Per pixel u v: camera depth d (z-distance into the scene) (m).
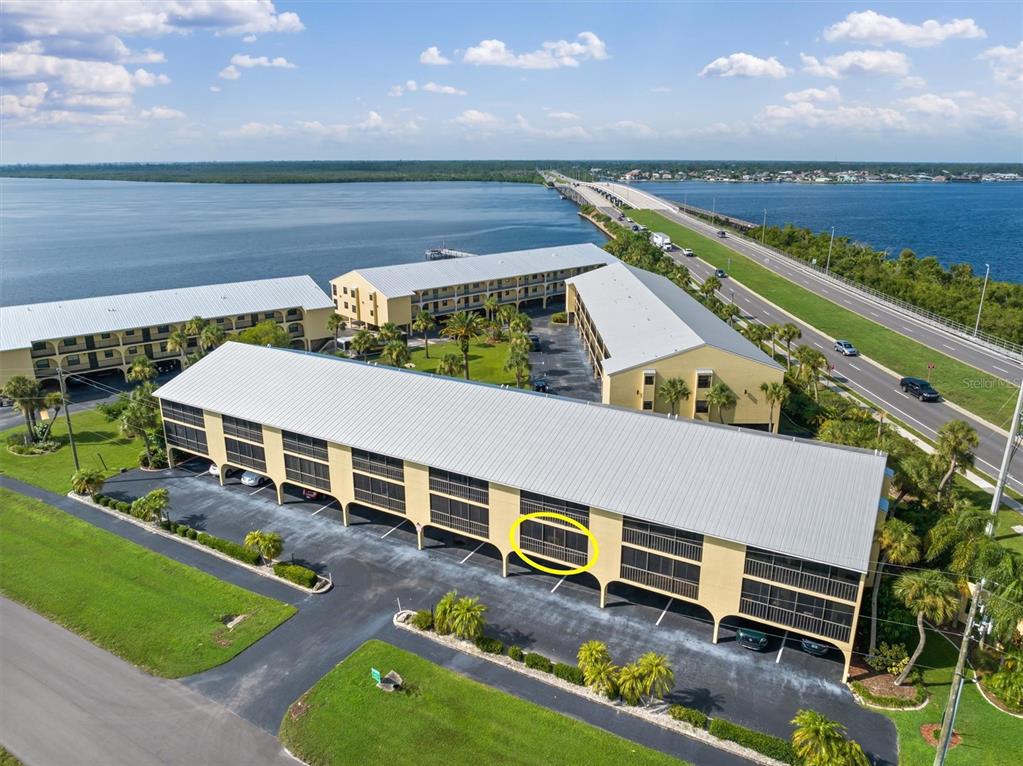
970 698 44.91
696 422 57.88
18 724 43.19
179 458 82.06
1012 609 44.91
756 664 48.12
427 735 41.91
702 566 49.00
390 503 62.94
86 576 58.69
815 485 49.66
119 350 110.50
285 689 45.88
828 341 124.19
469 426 62.16
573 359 119.62
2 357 99.88
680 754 40.47
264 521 67.44
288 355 79.31
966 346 120.69
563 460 56.19
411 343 132.75
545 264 160.50
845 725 42.72
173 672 47.47
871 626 49.06
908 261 187.75
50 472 78.81
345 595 55.81
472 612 48.84
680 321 94.44
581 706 44.25
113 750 41.19
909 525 48.22
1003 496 69.62
